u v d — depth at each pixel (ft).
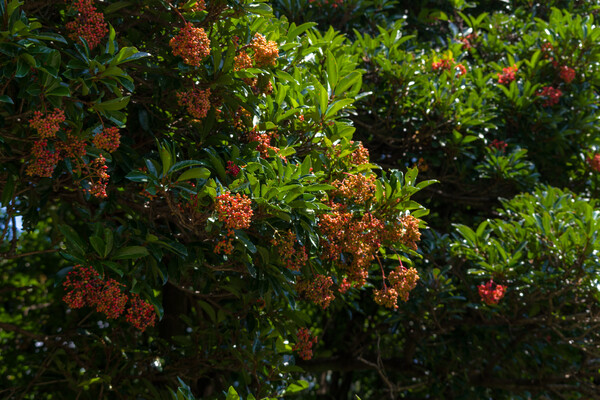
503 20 25.17
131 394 17.57
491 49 24.90
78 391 17.54
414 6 27.25
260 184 11.75
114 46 10.66
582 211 19.16
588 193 23.56
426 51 24.47
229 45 12.10
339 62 15.61
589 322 18.72
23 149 11.48
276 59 13.32
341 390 31.96
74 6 10.91
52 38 9.66
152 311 12.60
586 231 17.33
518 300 19.20
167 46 13.06
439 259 21.45
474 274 19.88
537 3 27.55
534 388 22.82
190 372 17.47
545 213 18.08
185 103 11.72
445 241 20.07
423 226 12.87
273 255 12.41
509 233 19.06
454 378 23.13
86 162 10.71
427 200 23.35
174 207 11.01
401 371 24.40
